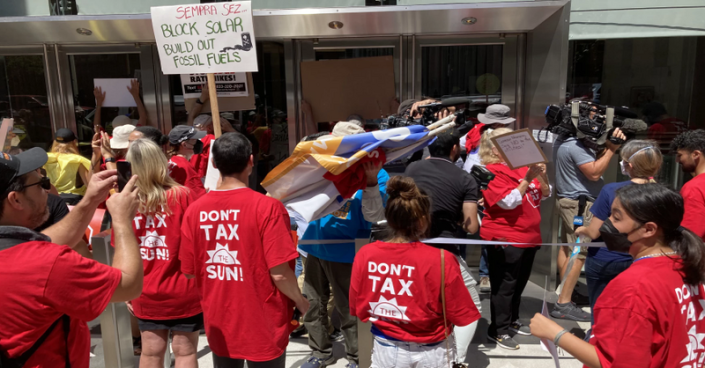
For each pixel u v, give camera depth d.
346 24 4.84
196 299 2.94
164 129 5.89
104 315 3.34
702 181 2.99
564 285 4.20
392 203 2.31
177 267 2.88
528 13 4.55
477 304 3.40
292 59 5.60
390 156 2.96
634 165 3.18
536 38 5.06
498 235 3.83
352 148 2.79
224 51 3.60
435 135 2.95
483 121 4.64
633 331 1.68
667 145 5.45
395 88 5.65
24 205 1.75
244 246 2.47
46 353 1.71
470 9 4.50
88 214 2.34
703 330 1.80
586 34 5.35
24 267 1.61
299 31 5.03
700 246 1.77
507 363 3.69
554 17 4.58
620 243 2.60
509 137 3.22
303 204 2.88
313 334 3.64
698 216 2.94
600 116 4.29
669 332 1.71
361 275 2.38
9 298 1.59
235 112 5.75
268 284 2.52
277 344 2.57
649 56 5.32
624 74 5.38
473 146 4.98
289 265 2.54
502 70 5.54
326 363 3.68
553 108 4.47
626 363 1.68
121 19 4.73
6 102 5.96
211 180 3.72
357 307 2.44
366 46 5.60
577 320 4.13
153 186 2.83
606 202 3.24
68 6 5.66
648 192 1.81
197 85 5.54
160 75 5.77
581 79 5.44
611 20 5.28
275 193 2.92
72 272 1.67
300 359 3.84
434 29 5.04
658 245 1.82
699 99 5.32
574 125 4.39
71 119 5.93
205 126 5.05
